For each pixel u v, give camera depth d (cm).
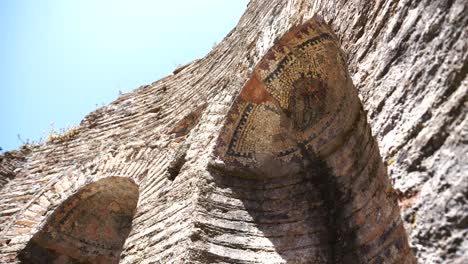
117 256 689
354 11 276
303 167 415
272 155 434
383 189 300
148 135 643
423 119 176
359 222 324
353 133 367
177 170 472
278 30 413
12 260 594
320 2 339
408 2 210
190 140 483
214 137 436
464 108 157
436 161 163
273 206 398
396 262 262
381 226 293
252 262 347
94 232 681
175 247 355
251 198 407
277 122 441
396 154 187
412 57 196
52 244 635
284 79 426
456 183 149
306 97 427
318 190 390
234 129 436
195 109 557
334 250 341
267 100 439
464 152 150
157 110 718
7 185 779
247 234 370
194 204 376
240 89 440
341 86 378
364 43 251
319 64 392
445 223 149
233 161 425
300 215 380
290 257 349
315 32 362
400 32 211
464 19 167
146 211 461
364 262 301
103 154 675
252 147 436
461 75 162
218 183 407
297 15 380
